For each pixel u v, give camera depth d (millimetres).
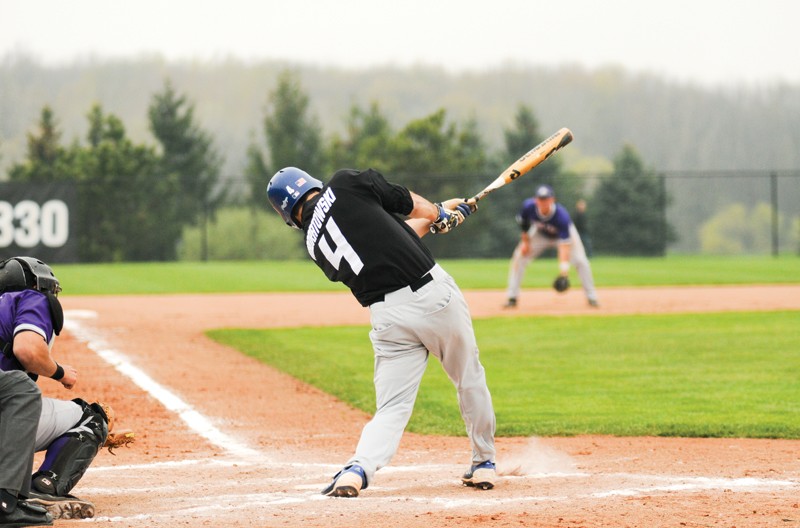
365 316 60938
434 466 22734
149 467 22516
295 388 35594
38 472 17156
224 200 173750
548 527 15961
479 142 191750
